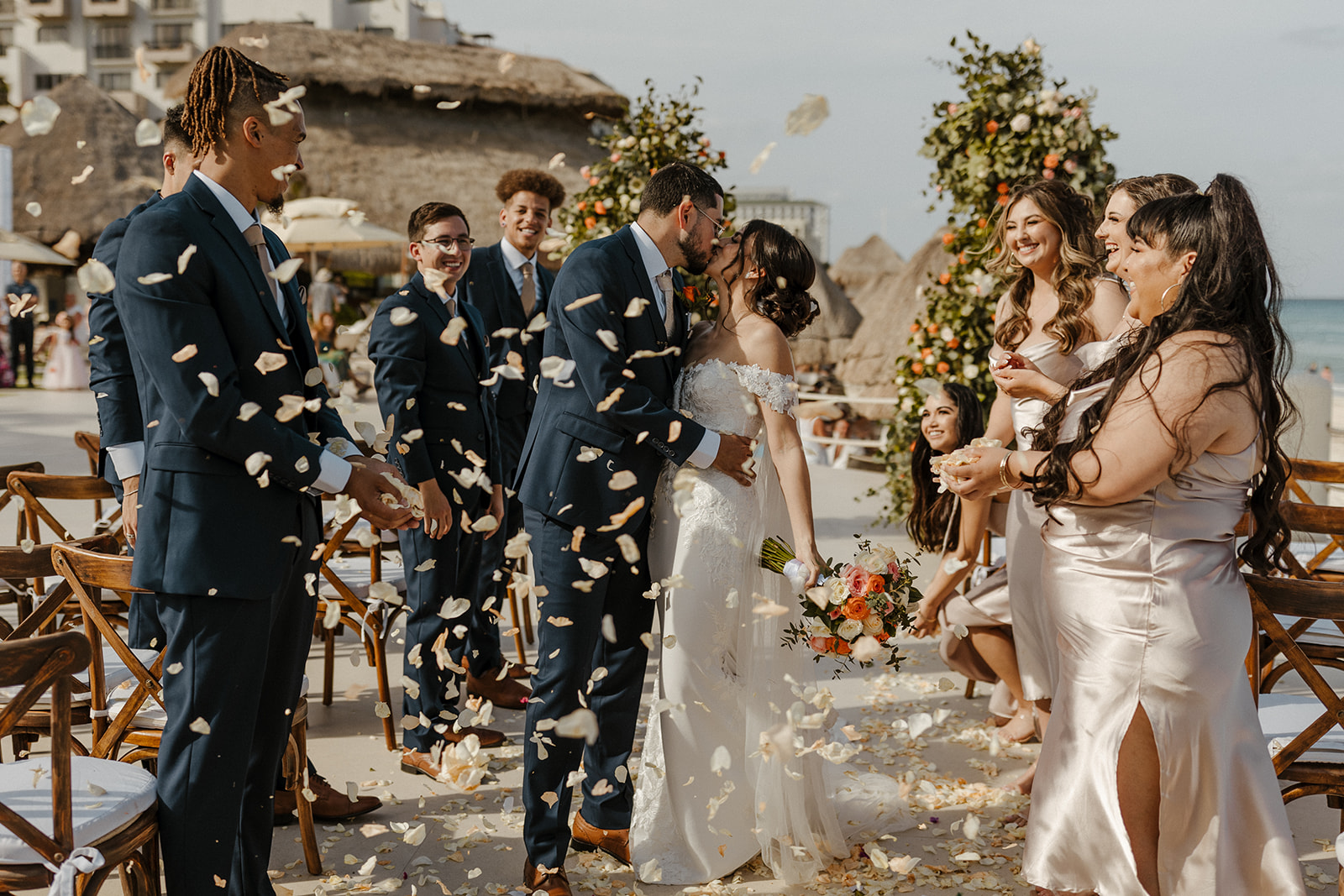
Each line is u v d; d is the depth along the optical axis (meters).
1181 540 2.15
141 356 1.95
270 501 2.08
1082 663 2.27
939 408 3.81
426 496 3.18
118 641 2.23
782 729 2.35
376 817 2.98
